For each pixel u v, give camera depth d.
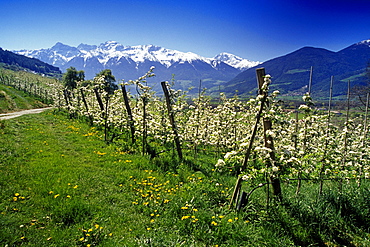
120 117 14.84
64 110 33.38
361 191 6.64
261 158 5.68
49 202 5.73
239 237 4.68
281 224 5.21
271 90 5.27
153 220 5.30
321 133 6.99
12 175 7.11
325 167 6.35
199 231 4.80
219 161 5.66
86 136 15.31
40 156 9.59
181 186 7.56
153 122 11.91
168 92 11.13
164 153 12.13
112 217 5.39
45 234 4.61
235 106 12.52
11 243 4.19
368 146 8.81
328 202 6.22
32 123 18.94
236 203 5.89
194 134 13.47
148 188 7.18
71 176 7.55
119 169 8.88
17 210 5.28
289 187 7.78
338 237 5.16
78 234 4.62
